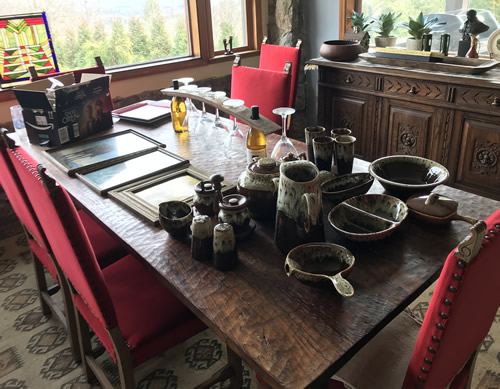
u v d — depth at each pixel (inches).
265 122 62.4
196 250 44.7
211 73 137.4
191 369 68.0
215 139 78.9
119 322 50.1
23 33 101.3
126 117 89.7
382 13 129.9
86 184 62.9
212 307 38.5
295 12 143.7
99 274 44.3
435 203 48.8
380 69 106.1
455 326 32.6
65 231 41.3
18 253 100.7
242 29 146.9
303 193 41.5
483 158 95.7
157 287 55.1
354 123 120.4
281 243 44.6
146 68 120.6
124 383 49.1
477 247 28.6
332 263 41.8
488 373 63.9
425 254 44.4
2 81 100.4
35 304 83.6
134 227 52.1
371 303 37.9
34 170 43.3
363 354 46.2
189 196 57.4
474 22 102.3
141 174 64.2
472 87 92.0
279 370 31.8
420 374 34.7
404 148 110.7
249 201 50.9
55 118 74.3
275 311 37.6
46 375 67.9
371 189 57.1
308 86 156.3
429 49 106.0
